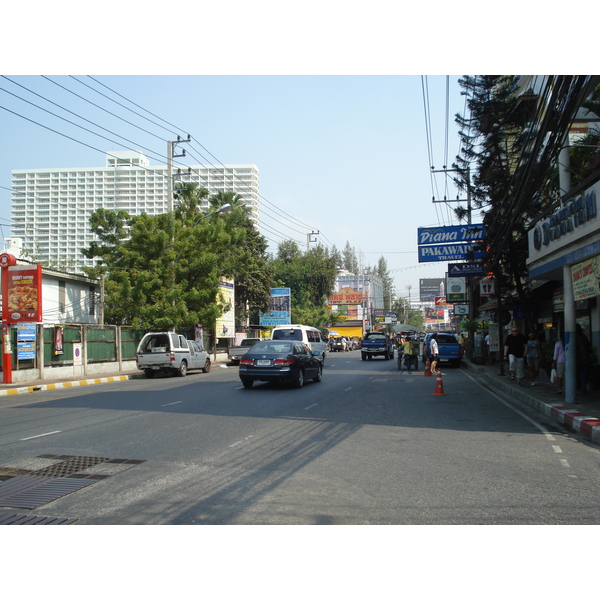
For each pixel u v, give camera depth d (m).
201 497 5.69
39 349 21.92
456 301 36.50
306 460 7.39
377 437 9.14
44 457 7.66
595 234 11.26
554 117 10.50
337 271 67.88
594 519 5.04
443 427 10.26
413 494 5.79
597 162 12.19
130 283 29.31
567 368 12.64
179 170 32.81
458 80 20.50
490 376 21.16
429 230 28.59
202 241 31.86
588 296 11.78
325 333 64.25
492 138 20.91
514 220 15.07
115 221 35.12
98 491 5.94
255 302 52.88
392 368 28.83
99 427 10.14
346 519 5.02
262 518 5.05
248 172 127.06
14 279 20.36
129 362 28.59
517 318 27.84
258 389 17.44
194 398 14.93
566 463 7.32
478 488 6.04
